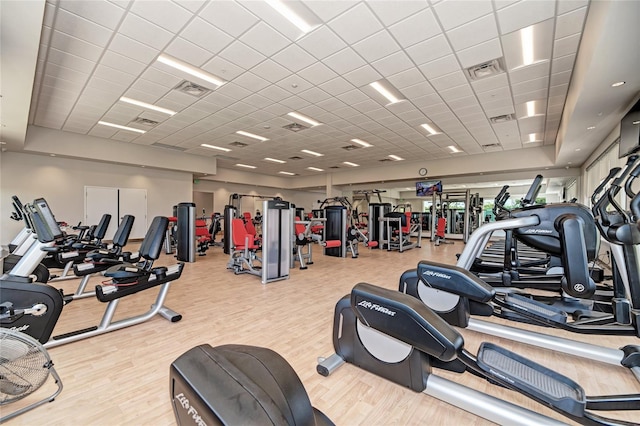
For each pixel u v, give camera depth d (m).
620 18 2.44
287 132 7.53
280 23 3.24
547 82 4.62
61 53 3.85
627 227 1.81
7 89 4.08
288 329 2.69
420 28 3.31
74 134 7.84
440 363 1.70
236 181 13.86
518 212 2.65
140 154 9.13
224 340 2.45
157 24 3.27
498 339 2.49
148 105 5.73
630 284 1.89
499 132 7.43
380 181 12.84
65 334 2.37
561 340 2.18
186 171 10.66
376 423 1.49
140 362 2.08
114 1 2.92
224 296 3.77
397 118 6.39
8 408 1.56
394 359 1.70
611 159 5.92
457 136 7.82
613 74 3.37
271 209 4.55
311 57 3.93
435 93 5.08
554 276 2.84
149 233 2.84
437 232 10.88
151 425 1.48
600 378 1.91
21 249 2.63
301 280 4.72
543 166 9.07
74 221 8.66
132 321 2.69
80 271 3.29
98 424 1.48
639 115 3.88
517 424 1.31
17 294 1.86
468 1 2.89
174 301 3.53
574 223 1.90
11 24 2.79
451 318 2.49
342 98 5.33
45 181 8.20
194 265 5.98
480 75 4.41
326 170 13.72
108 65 4.16
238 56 3.91
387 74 4.39
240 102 5.54
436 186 11.55
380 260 6.93
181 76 4.50
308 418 0.83
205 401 0.54
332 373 1.92
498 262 4.00
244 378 0.58
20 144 6.84
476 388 1.80
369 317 1.44
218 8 3.02
